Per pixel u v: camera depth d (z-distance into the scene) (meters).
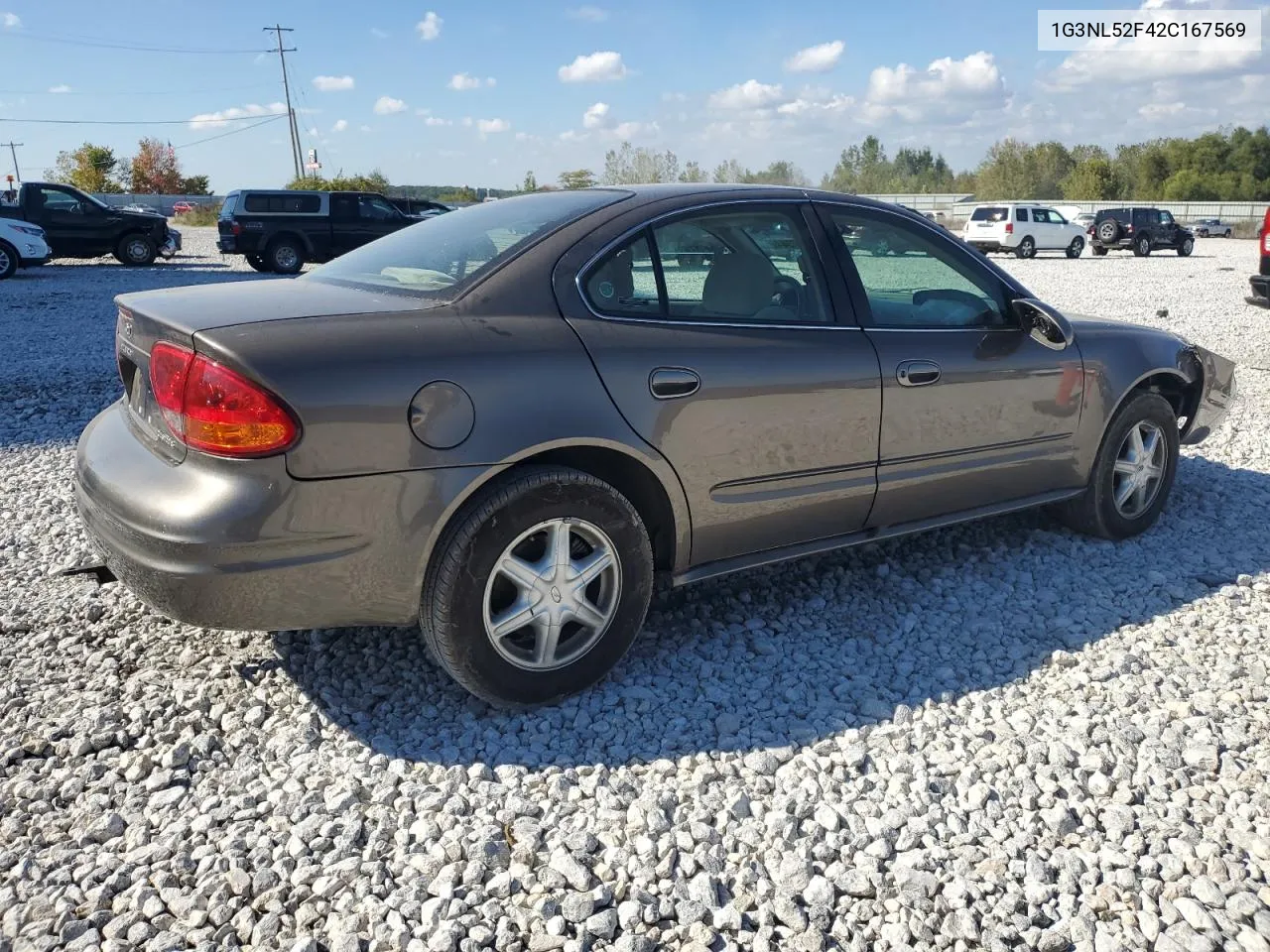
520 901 2.29
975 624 3.74
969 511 4.09
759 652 3.52
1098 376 4.27
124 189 73.56
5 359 9.26
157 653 3.46
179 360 2.64
